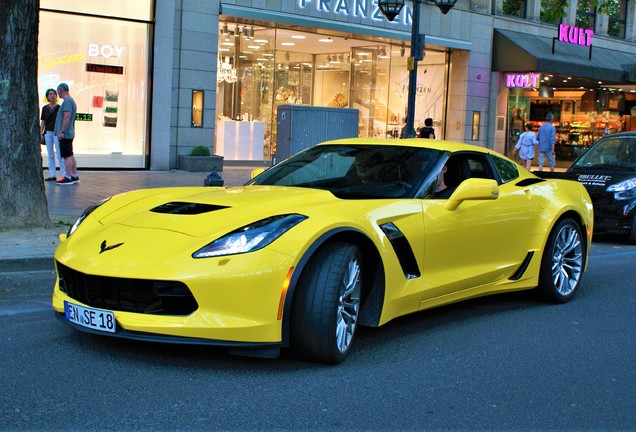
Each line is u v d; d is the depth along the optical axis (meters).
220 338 3.95
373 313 4.68
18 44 7.86
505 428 3.61
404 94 23.59
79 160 16.94
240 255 4.00
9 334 4.79
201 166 17.83
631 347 5.19
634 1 29.48
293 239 4.11
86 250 4.31
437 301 5.21
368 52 22.41
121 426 3.39
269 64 20.25
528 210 6.07
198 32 18.12
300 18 19.59
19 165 8.03
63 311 4.37
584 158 11.55
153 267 3.96
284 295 4.05
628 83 26.77
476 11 23.94
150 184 14.52
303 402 3.80
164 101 17.77
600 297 6.89
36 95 8.16
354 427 3.52
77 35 16.61
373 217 4.66
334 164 5.66
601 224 10.69
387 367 4.46
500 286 5.88
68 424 3.39
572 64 24.20
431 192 5.29
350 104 22.17
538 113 27.09
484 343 5.12
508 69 24.34
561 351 5.02
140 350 4.52
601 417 3.82
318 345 4.22
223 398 3.80
